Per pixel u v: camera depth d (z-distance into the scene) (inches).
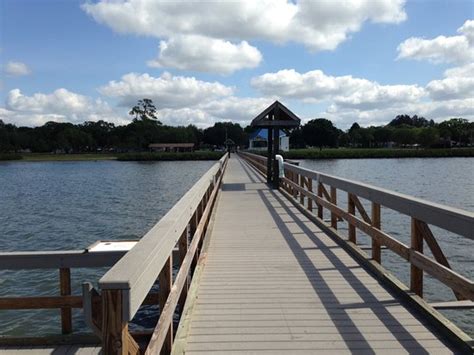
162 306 128.7
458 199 951.6
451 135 4232.3
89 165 3184.1
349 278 207.6
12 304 217.3
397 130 4530.0
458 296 178.1
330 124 4549.7
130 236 639.8
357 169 2130.9
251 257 248.8
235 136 5108.3
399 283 188.7
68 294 236.5
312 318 160.2
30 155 4303.6
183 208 165.6
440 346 137.1
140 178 1828.2
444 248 460.1
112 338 76.3
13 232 697.6
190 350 137.1
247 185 674.2
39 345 210.8
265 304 174.9
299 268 225.6
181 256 188.4
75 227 725.9
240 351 136.1
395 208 185.9
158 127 4596.5
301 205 436.1
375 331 148.6
